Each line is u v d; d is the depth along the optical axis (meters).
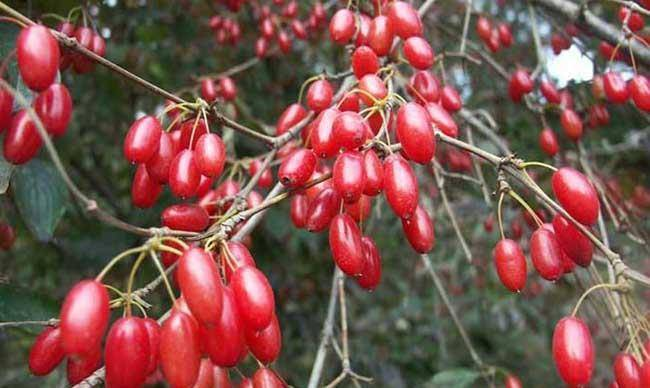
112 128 4.08
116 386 1.10
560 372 1.26
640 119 3.32
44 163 1.99
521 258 1.42
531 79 2.65
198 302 1.08
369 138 1.45
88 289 1.07
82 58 1.78
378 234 4.34
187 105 1.55
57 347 1.27
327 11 3.35
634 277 1.32
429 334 4.85
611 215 2.44
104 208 3.95
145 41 3.63
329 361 4.12
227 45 3.60
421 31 1.80
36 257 3.77
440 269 4.66
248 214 1.35
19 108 1.49
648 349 1.32
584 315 4.17
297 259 4.17
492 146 3.26
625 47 2.41
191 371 1.10
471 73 3.39
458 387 2.61
